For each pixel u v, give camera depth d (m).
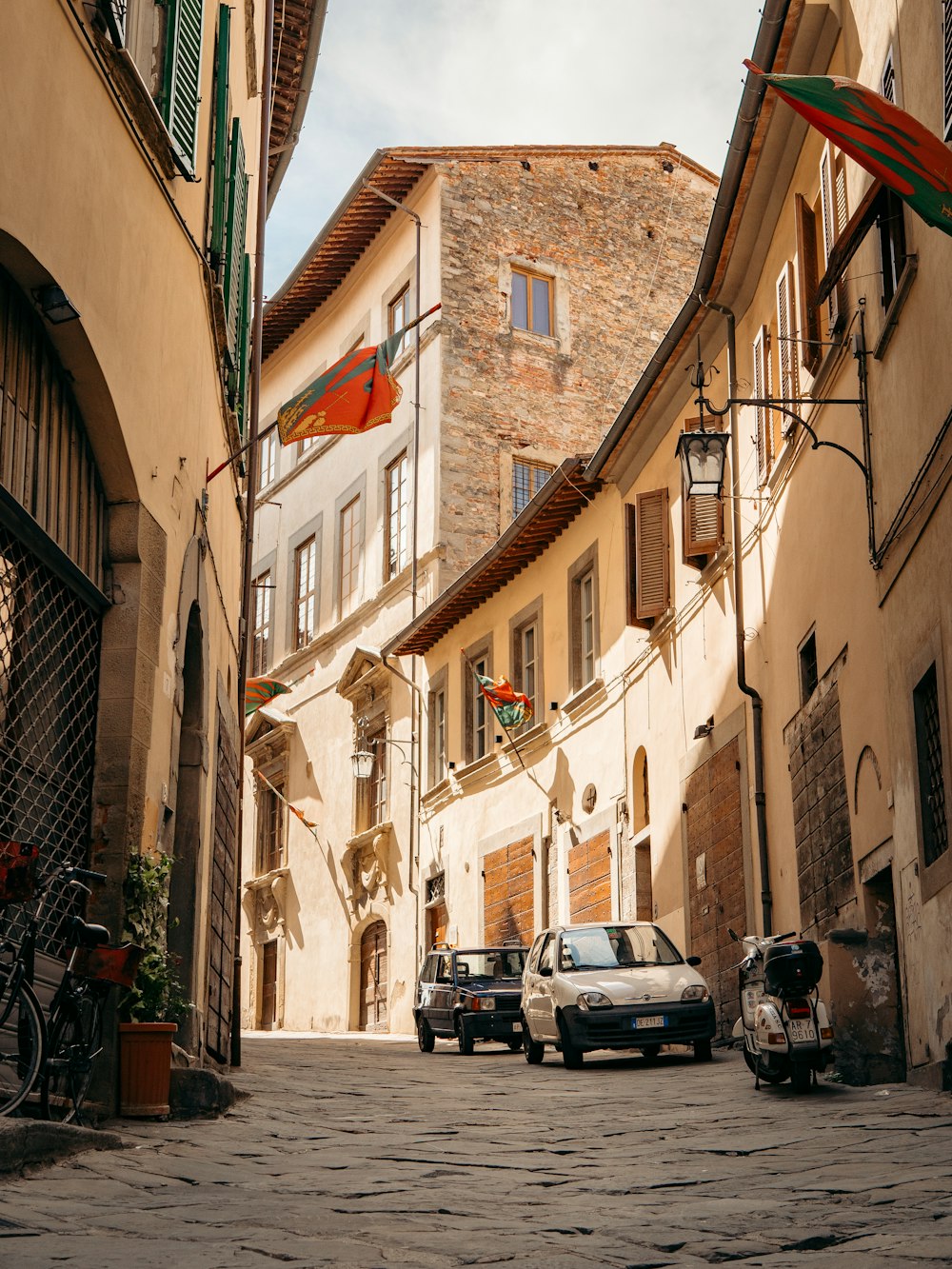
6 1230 5.33
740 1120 10.20
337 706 37.47
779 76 9.09
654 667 22.55
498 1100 12.55
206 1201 6.34
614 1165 7.84
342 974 35.34
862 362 13.56
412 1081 14.87
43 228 8.45
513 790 28.23
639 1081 14.30
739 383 19.59
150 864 9.91
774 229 17.64
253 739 41.34
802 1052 11.70
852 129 9.11
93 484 10.09
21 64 8.14
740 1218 5.84
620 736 23.98
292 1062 18.16
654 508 22.52
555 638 26.88
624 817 23.58
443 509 33.06
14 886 7.19
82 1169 7.13
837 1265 4.72
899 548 12.38
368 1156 8.29
